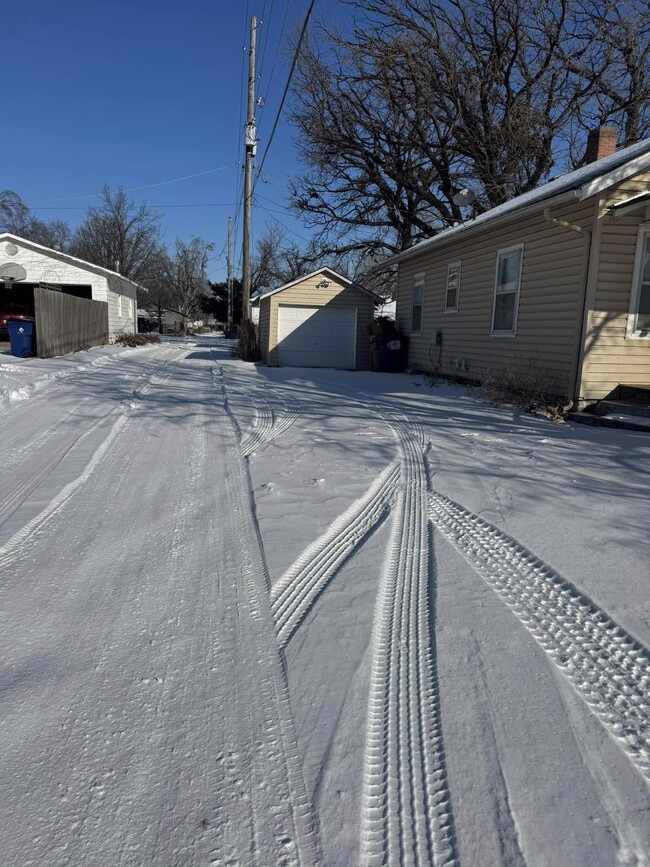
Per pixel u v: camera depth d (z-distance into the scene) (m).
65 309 18.02
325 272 19.45
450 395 11.15
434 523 4.41
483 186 23.47
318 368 19.17
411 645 2.87
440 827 1.91
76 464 6.24
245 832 1.91
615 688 2.54
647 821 1.90
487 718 2.37
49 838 1.90
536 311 10.50
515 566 3.67
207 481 5.57
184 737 2.32
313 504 4.86
